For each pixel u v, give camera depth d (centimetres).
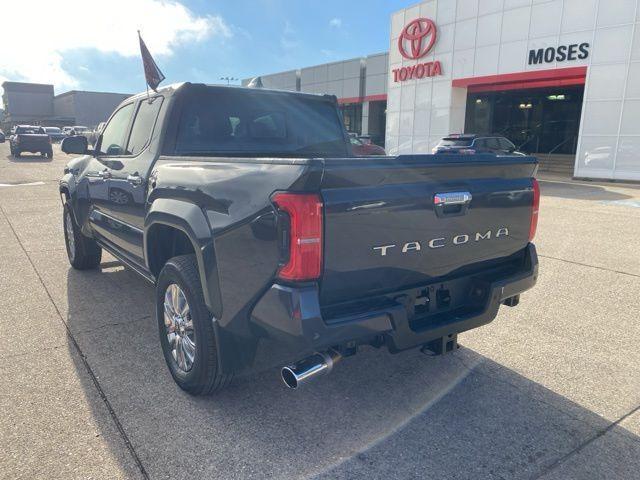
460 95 2419
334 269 241
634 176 1803
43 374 345
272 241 238
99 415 297
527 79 2073
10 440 272
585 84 1881
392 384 341
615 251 727
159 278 334
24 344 392
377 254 255
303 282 236
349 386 338
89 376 344
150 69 412
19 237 790
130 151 432
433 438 281
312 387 336
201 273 284
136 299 496
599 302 505
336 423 295
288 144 446
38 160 2669
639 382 345
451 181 284
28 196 1269
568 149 2753
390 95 2744
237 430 286
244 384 338
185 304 315
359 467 256
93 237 534
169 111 378
